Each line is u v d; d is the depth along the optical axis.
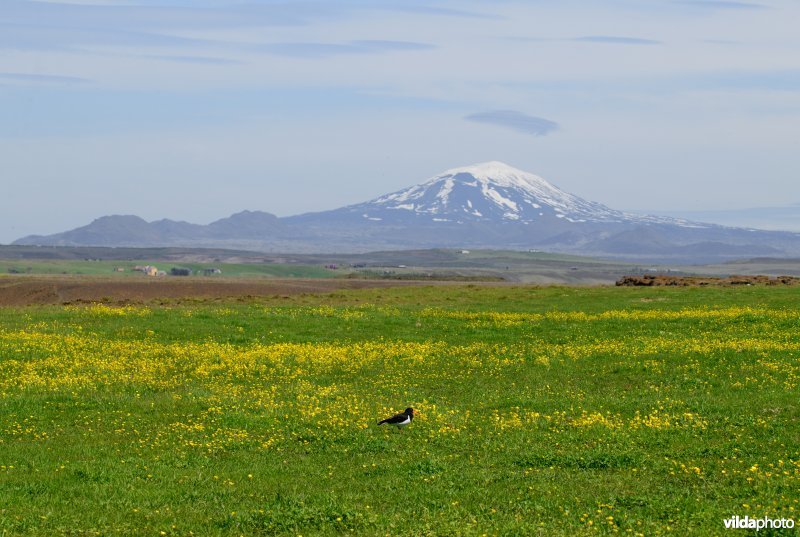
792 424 31.95
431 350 52.59
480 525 20.66
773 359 46.00
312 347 53.06
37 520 21.12
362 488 24.80
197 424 33.84
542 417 34.69
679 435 30.86
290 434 32.47
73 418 35.44
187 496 23.89
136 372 45.50
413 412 33.81
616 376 43.72
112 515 21.95
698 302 75.50
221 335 57.19
